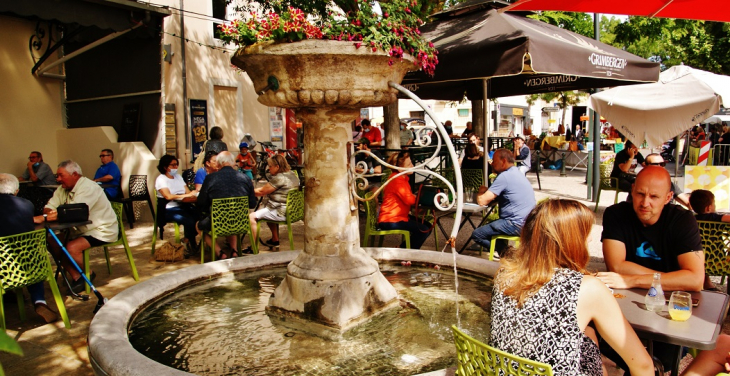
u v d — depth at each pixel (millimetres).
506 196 5453
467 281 4449
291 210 6785
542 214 2008
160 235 7805
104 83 9867
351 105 3463
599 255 6355
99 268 6156
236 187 6184
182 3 12117
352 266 3705
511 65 4566
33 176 8961
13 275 3977
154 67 9094
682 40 20203
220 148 8852
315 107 3596
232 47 13438
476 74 4766
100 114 10023
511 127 34438
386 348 3211
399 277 4598
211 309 3900
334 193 3730
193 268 4371
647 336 2215
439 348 3189
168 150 12023
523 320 1906
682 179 13633
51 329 4266
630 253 3088
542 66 4594
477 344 1905
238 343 3307
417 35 3594
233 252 6512
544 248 1964
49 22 9469
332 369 2938
